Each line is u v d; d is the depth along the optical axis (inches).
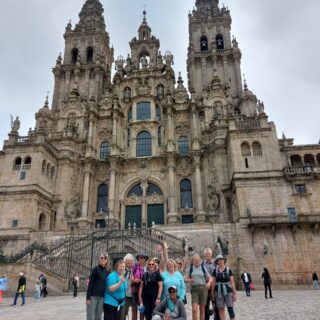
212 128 2047.2
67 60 2608.3
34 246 1430.9
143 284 356.8
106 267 347.3
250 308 610.5
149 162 2094.0
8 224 1651.1
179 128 2206.0
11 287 1167.6
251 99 2143.2
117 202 2000.5
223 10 2657.5
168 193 1979.6
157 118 2265.0
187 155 2053.4
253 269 1416.1
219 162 1916.8
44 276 1112.2
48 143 1924.2
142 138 2201.0
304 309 561.9
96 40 2679.6
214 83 2245.3
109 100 2347.4
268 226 1472.7
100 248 1362.0
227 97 2158.0
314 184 1567.4
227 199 1822.1
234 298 384.5
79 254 1334.9
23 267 1192.2
